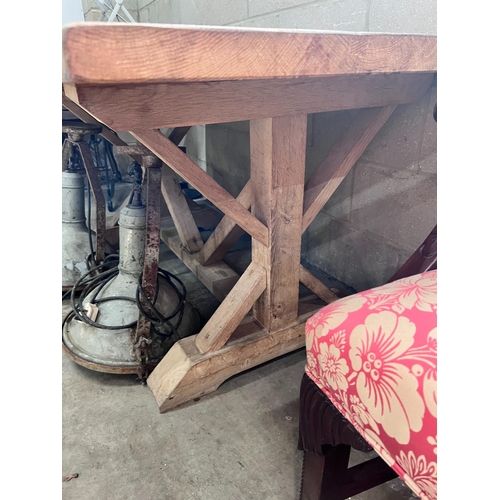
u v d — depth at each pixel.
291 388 1.05
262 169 0.88
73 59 0.39
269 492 0.77
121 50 0.41
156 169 0.95
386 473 0.67
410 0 0.97
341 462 0.62
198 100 0.64
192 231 1.56
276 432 0.91
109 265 1.42
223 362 0.97
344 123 1.29
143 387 1.05
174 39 0.43
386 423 0.44
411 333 0.45
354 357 0.47
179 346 0.99
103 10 2.01
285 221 0.92
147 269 0.98
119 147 0.92
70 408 0.98
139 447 0.87
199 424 0.94
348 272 1.41
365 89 0.84
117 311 1.10
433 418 0.38
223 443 0.88
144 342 1.01
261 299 1.03
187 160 0.74
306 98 0.78
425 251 0.86
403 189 1.13
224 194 0.82
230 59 0.47
